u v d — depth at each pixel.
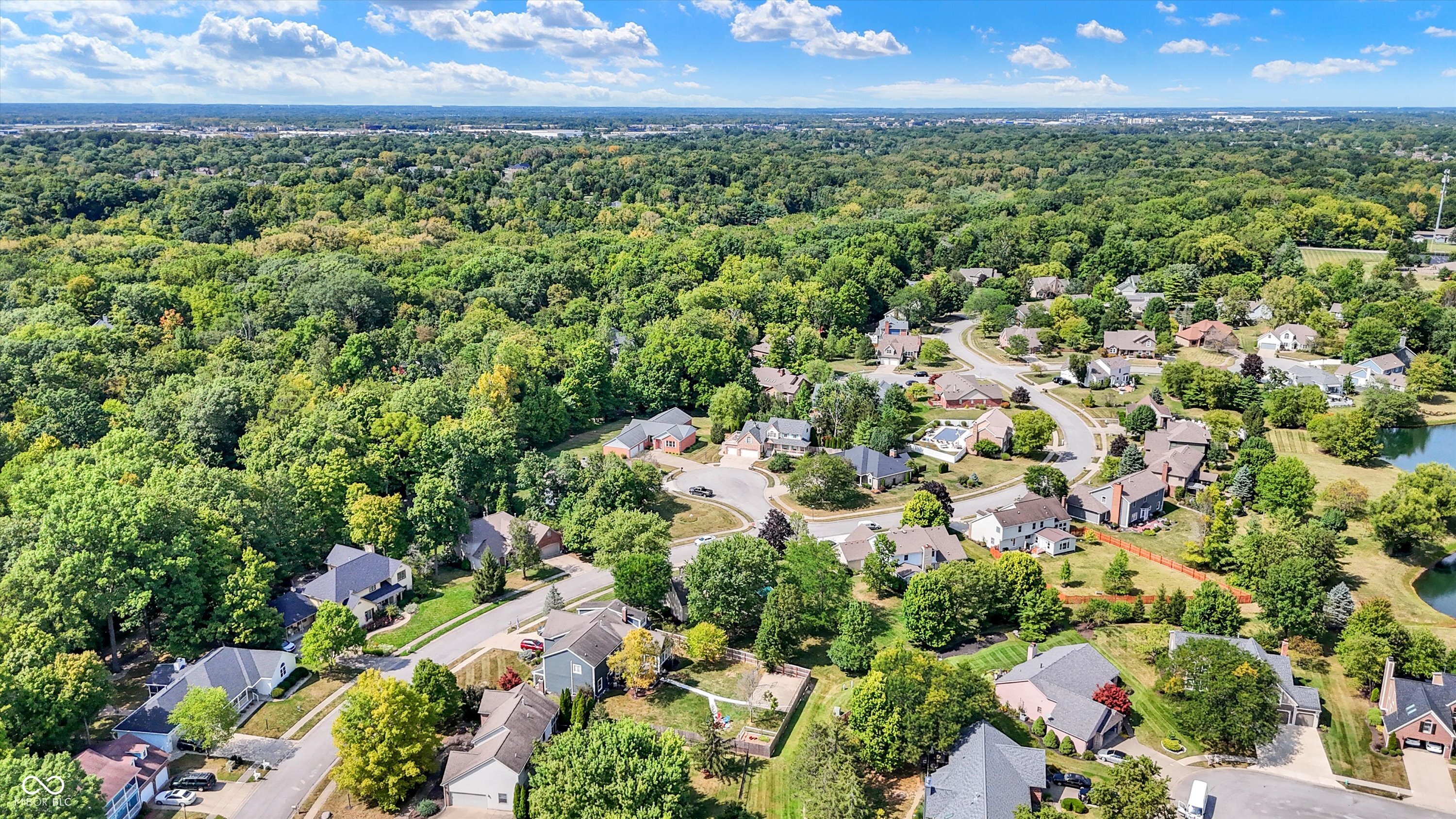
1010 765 67.81
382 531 104.69
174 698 75.62
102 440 112.81
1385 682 79.44
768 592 92.19
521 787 66.88
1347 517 119.69
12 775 58.41
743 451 145.62
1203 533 115.69
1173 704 79.06
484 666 86.75
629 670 80.12
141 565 84.19
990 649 89.06
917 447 147.38
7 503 100.38
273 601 92.44
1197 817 66.12
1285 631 88.69
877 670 74.75
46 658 74.19
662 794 63.19
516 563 106.31
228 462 126.88
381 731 67.69
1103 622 93.06
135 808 66.31
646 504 123.50
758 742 74.31
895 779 71.06
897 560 105.38
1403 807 67.94
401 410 130.38
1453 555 110.62
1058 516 114.94
